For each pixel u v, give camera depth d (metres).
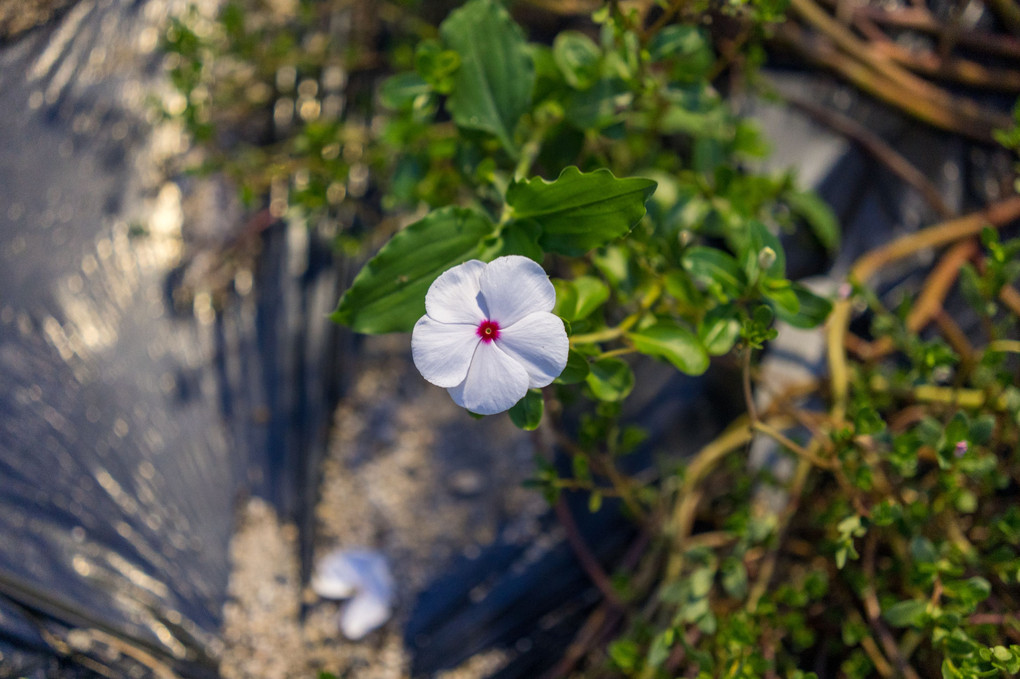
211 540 0.45
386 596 0.46
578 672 0.44
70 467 0.44
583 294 0.32
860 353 0.44
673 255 0.37
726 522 0.40
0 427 0.43
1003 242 0.45
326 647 0.45
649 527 0.43
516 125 0.35
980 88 0.48
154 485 0.45
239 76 0.51
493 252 0.31
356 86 0.52
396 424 0.49
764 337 0.32
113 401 0.45
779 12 0.36
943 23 0.48
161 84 0.50
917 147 0.48
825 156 0.47
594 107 0.37
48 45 0.49
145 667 0.42
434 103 0.37
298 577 0.46
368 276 0.31
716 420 0.47
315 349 0.49
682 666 0.41
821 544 0.41
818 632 0.42
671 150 0.49
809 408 0.45
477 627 0.45
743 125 0.42
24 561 0.42
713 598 0.43
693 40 0.37
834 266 0.46
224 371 0.48
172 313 0.48
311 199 0.45
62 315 0.46
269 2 0.52
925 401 0.42
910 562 0.38
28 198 0.47
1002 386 0.38
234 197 0.49
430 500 0.48
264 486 0.47
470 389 0.28
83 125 0.49
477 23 0.35
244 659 0.44
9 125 0.48
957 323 0.45
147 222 0.48
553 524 0.47
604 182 0.30
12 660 0.40
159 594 0.43
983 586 0.34
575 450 0.40
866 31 0.48
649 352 0.33
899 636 0.40
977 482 0.40
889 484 0.38
